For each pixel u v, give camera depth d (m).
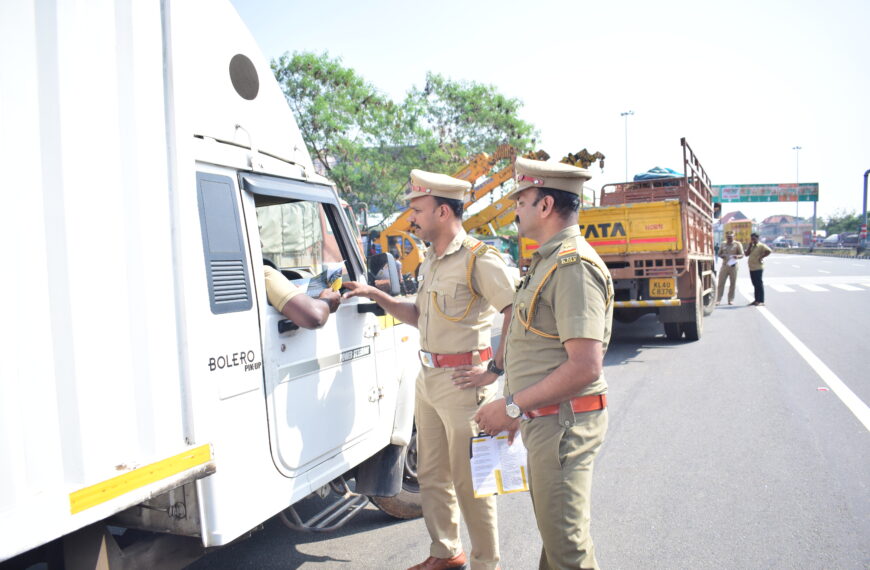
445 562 3.05
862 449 4.76
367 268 3.37
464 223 13.89
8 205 1.52
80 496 1.64
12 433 1.52
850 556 3.23
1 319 1.51
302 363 2.64
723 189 64.00
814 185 62.38
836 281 21.78
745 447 4.89
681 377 7.43
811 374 7.31
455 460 2.82
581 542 2.06
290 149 2.89
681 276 9.61
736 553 3.30
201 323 2.05
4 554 1.48
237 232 2.35
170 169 1.96
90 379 1.69
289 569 3.23
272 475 2.43
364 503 3.23
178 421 1.95
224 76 2.46
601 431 2.16
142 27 1.87
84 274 1.69
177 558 2.20
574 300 2.01
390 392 3.36
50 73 1.62
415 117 23.69
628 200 12.31
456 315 2.81
